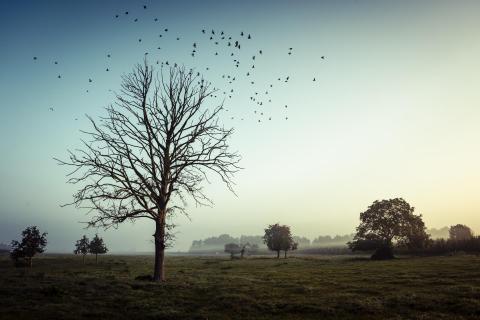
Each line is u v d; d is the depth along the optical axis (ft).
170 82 107.24
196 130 108.47
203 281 106.73
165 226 104.73
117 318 58.59
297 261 248.52
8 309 63.41
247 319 58.18
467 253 264.52
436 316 56.18
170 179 106.11
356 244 286.87
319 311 63.00
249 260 284.20
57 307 65.41
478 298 68.13
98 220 99.30
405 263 175.22
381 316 58.23
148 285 92.79
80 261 245.45
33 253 201.67
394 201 281.33
